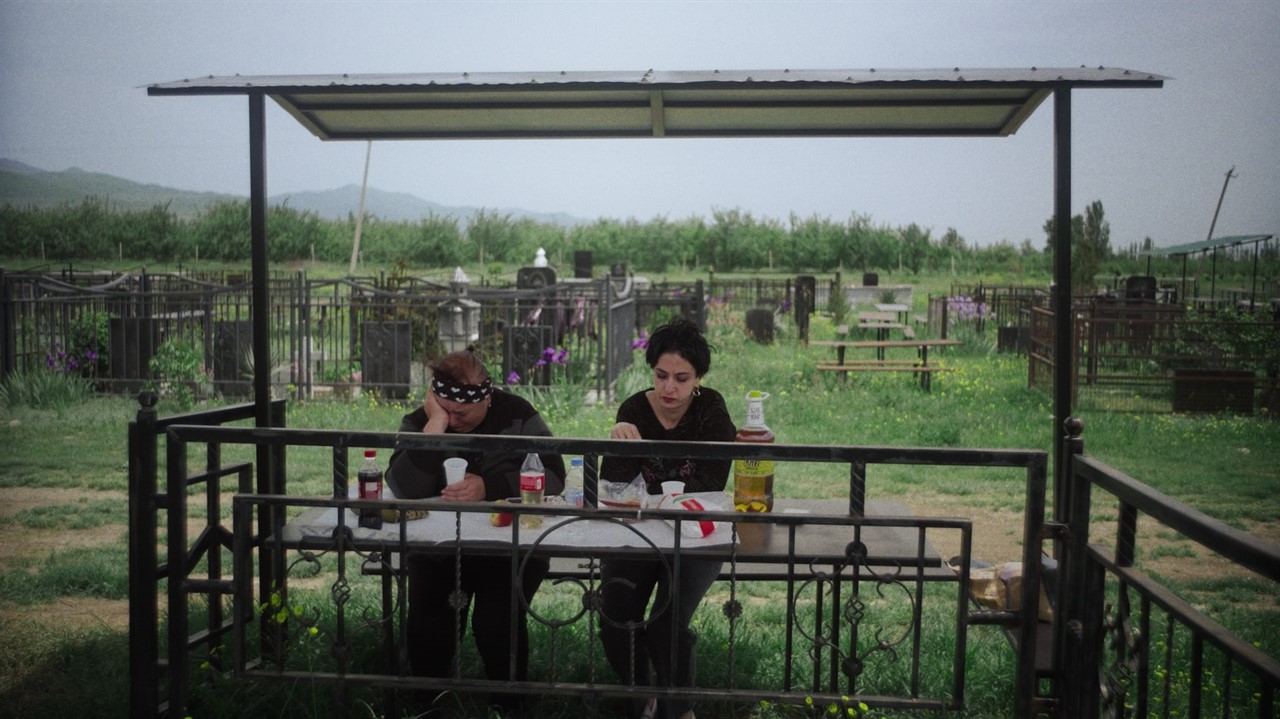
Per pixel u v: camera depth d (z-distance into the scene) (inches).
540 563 138.4
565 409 420.5
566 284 612.7
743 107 156.5
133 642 125.2
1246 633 179.9
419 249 2167.8
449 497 131.9
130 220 2225.6
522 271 707.4
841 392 490.6
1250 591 210.2
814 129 170.2
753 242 2062.0
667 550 119.2
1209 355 483.2
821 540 130.7
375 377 477.7
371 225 2240.4
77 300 494.0
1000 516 278.7
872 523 116.6
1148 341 556.4
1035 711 121.1
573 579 141.1
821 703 119.3
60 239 2178.9
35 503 283.7
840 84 122.6
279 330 518.9
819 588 124.5
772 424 407.2
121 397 474.3
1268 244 1167.0
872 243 2028.8
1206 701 146.3
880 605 195.2
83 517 264.8
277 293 589.9
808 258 2043.6
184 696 125.8
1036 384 512.4
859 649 165.2
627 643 131.5
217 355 485.7
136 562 123.6
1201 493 301.0
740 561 120.8
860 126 167.9
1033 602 116.3
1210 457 353.1
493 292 521.0
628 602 131.0
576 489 137.0
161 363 473.4
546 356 474.9
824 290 1206.9
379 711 134.3
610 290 469.7
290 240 2158.0
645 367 530.3
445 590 134.9
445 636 133.6
